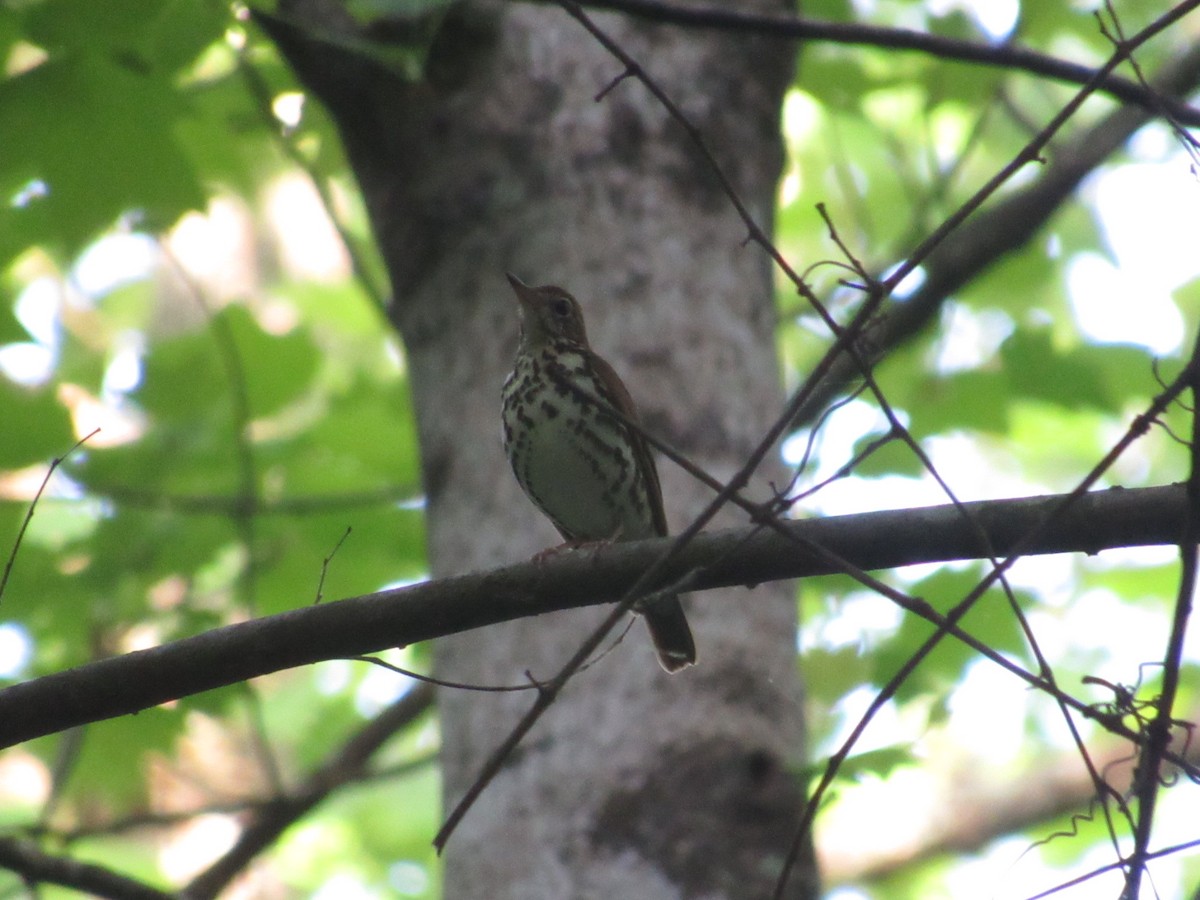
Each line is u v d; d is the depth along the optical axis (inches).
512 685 336.2
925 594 525.0
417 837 821.9
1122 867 248.1
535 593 274.5
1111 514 260.8
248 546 510.6
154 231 450.3
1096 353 608.4
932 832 929.5
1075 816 268.4
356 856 848.3
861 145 708.7
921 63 572.7
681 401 362.0
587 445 387.9
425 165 391.2
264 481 551.8
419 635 276.5
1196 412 237.8
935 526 264.7
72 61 410.6
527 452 379.6
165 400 543.8
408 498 534.3
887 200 709.9
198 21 407.8
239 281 995.9
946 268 521.0
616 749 325.1
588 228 376.2
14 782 828.6
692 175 385.1
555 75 390.6
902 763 343.0
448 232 385.4
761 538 269.4
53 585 521.0
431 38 363.3
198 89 520.7
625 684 332.2
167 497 514.3
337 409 570.3
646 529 412.2
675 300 370.9
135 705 273.6
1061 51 690.8
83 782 526.3
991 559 256.2
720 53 402.0
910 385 599.8
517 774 327.6
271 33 408.8
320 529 548.1
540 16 397.4
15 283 683.4
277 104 525.3
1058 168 530.0
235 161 550.6
